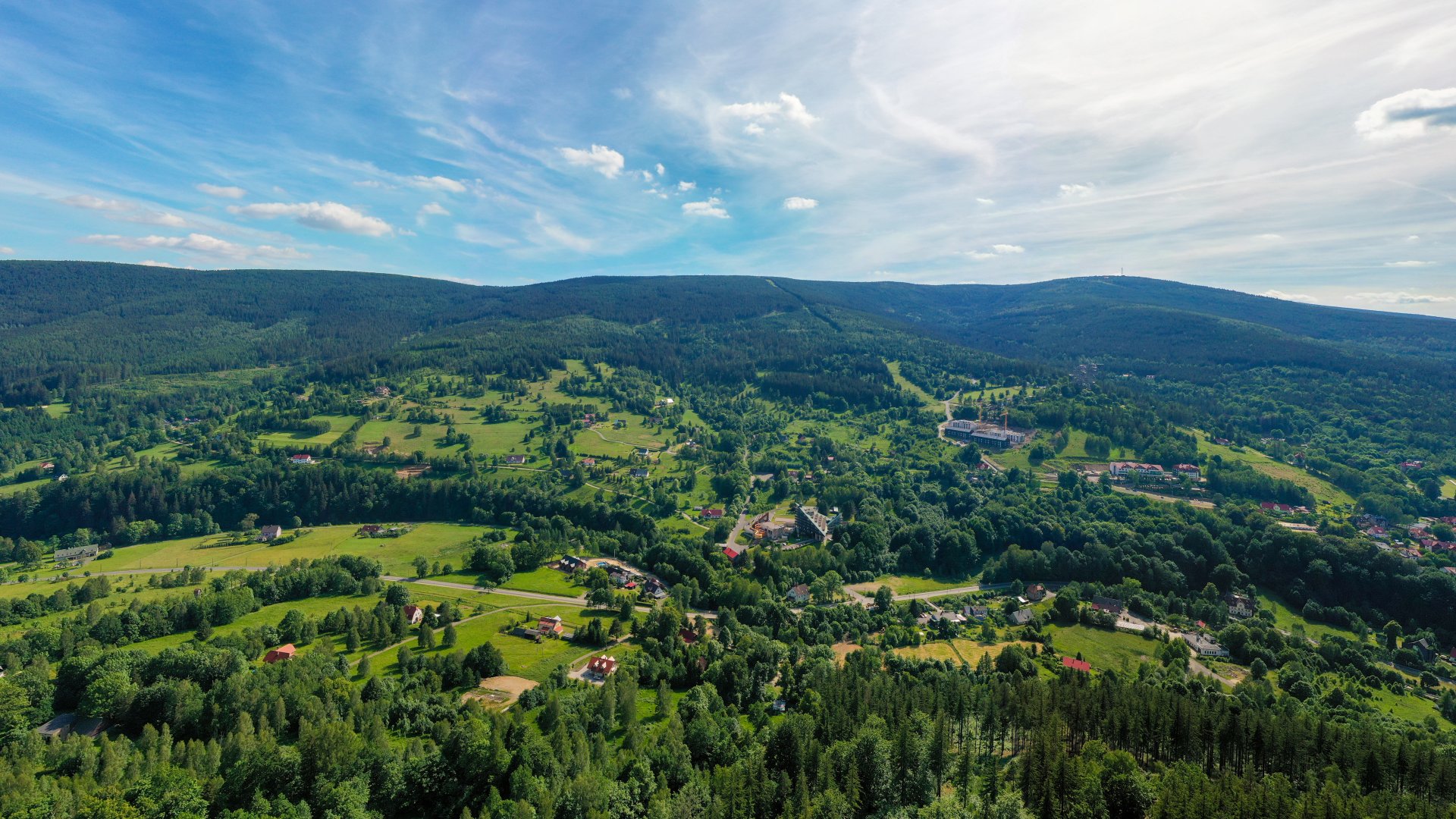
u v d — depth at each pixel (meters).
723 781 97.12
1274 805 85.31
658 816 90.44
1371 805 88.75
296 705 113.19
